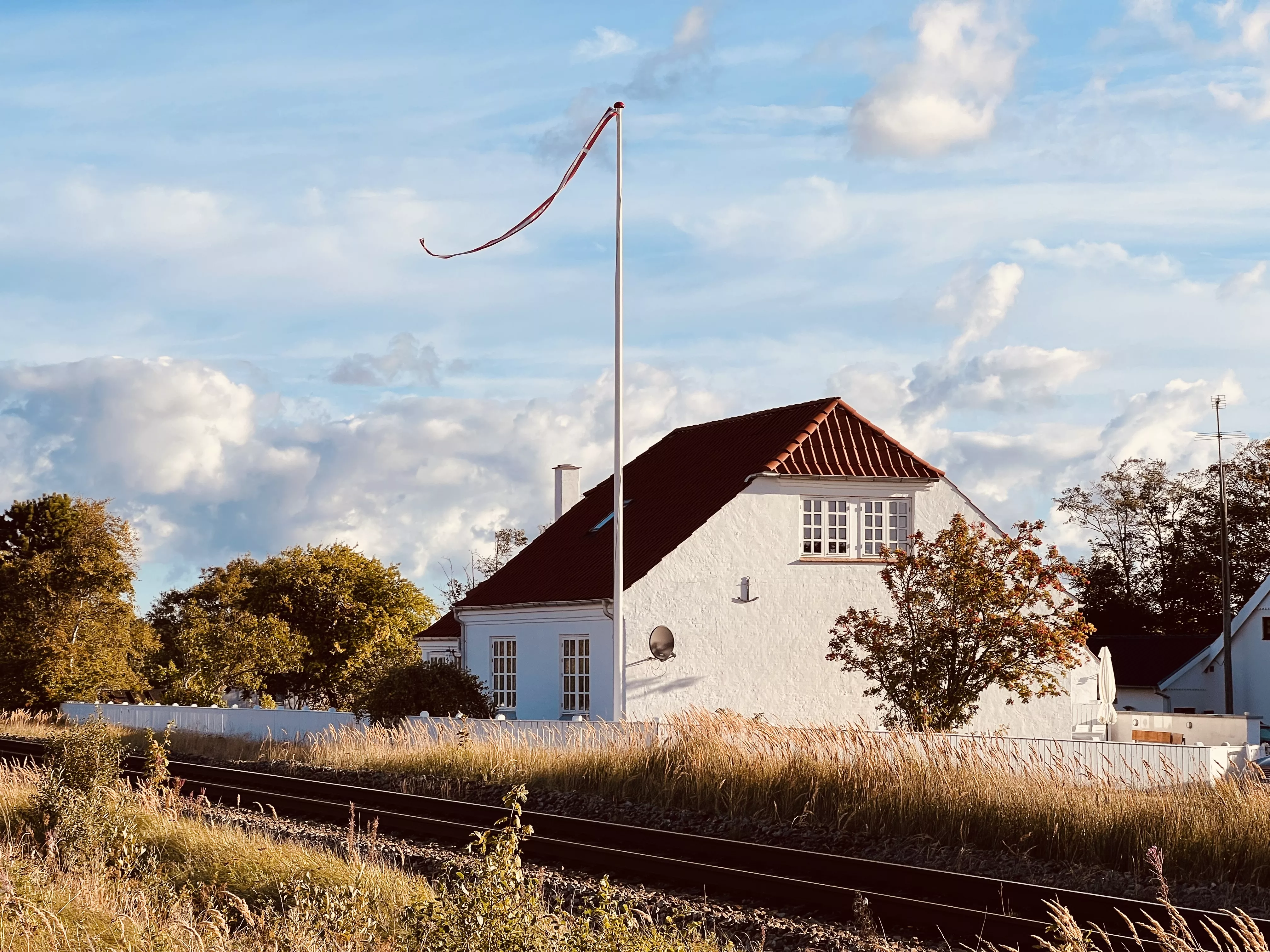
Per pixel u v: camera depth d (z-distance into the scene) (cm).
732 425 3547
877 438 3136
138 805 1511
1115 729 3120
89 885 1067
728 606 2933
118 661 4741
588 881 1272
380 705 2930
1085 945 927
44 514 5034
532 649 3241
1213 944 1016
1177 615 6388
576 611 3055
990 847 1476
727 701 2903
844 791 1675
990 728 2962
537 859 1392
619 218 2628
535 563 3578
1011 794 1518
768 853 1389
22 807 1516
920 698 2308
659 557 2906
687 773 1873
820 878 1321
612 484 3819
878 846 1513
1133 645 5575
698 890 1239
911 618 2372
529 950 774
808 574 3002
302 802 1792
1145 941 994
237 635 4941
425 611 6041
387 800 1914
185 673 5031
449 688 2927
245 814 1703
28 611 4656
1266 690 4888
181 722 3850
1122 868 1359
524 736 2333
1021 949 1005
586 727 2347
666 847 1511
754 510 2981
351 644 5809
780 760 1811
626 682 2838
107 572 4750
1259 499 6116
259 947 915
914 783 1612
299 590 5878
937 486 3105
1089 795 1491
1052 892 1138
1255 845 1299
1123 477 6688
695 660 2892
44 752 2131
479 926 781
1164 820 1378
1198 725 3094
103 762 1648
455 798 2002
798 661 2975
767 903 1174
